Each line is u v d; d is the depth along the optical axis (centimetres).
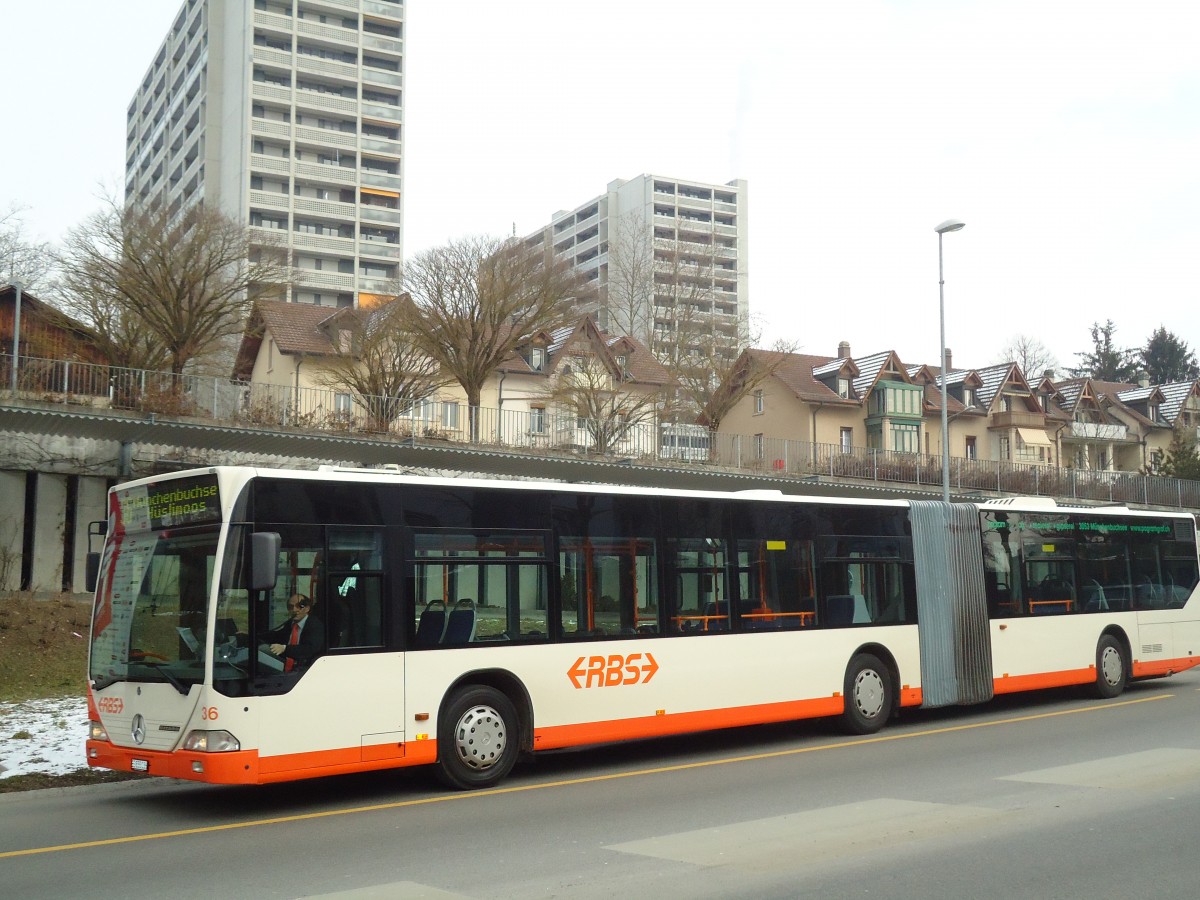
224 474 945
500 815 916
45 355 3847
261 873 729
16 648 2022
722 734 1440
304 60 9025
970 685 1527
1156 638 1823
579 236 12625
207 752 898
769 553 1333
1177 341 10012
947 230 3209
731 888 662
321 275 8825
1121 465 7556
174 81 10019
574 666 1132
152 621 970
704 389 5366
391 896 657
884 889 660
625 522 1205
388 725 995
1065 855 738
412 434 3584
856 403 6178
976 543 1579
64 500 2850
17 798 1046
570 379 4384
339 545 992
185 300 4044
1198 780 1003
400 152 9350
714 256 7019
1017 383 6856
